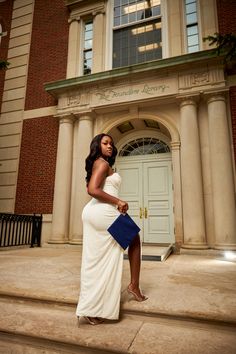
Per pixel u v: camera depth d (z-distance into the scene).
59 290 2.48
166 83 7.00
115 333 1.77
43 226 7.76
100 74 7.46
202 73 6.73
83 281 1.93
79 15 9.15
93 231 1.97
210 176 6.41
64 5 9.64
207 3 7.61
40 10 10.03
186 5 8.07
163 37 8.02
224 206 5.87
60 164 7.66
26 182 8.39
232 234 5.71
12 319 2.04
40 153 8.45
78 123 8.02
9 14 10.52
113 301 1.90
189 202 6.13
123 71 7.25
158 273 3.46
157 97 6.97
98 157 2.16
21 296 2.41
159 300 2.19
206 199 6.35
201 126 6.79
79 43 8.98
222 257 5.29
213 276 3.26
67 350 1.69
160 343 1.63
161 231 7.47
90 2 9.05
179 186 6.59
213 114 6.45
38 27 9.86
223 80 6.50
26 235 7.38
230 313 1.86
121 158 8.41
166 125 7.14
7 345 1.81
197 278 3.12
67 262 4.39
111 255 1.94
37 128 8.74
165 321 1.96
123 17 8.90
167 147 8.05
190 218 6.04
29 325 1.91
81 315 1.84
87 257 1.95
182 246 6.02
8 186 8.57
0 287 2.58
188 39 7.77
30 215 7.68
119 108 7.54
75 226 7.04
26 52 9.73
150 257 4.77
